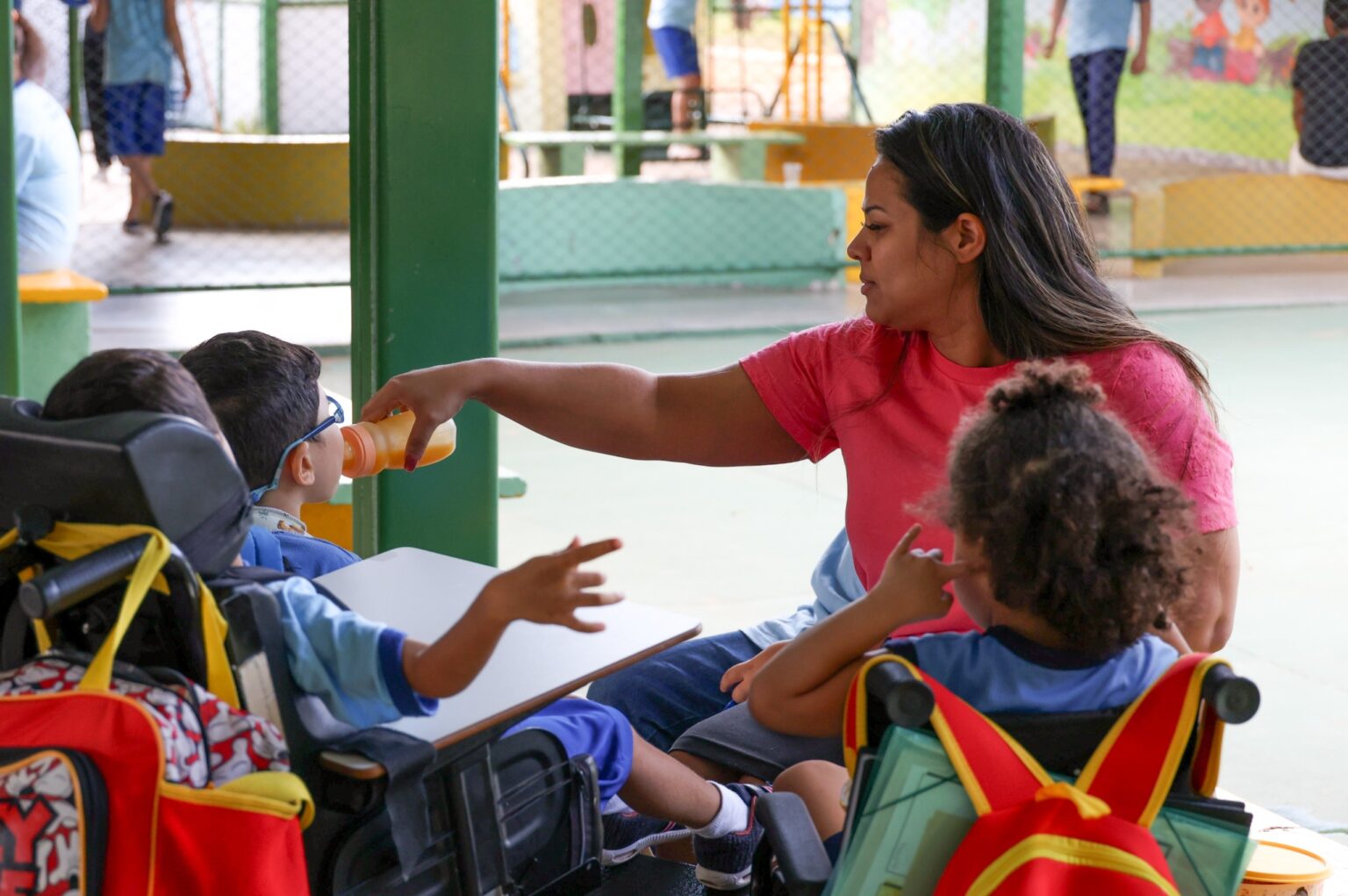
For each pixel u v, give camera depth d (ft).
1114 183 32.24
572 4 41.27
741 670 5.78
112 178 43.06
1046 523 4.19
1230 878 4.21
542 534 13.92
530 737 5.23
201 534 4.18
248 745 4.12
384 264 8.29
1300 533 14.02
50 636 4.39
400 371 8.43
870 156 34.81
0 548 4.15
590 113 41.45
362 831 4.59
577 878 5.44
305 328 25.25
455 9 8.13
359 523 8.68
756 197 30.53
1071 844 3.97
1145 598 4.22
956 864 4.04
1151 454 5.35
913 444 6.13
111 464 3.94
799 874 4.42
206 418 4.39
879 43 45.57
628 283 32.14
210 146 41.01
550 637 5.26
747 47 46.55
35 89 16.90
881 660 4.10
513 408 6.75
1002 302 5.99
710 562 13.12
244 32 47.21
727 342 24.76
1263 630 11.34
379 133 8.14
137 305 27.61
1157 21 41.83
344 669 4.33
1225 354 23.50
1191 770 4.21
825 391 6.54
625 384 6.77
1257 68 42.14
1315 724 9.55
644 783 5.91
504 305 28.73
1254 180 34.71
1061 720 4.22
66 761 3.83
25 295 16.16
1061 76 42.80
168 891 3.88
